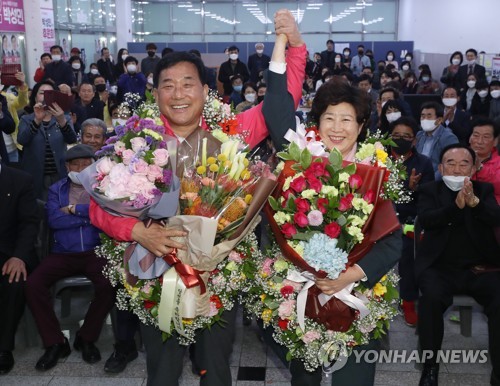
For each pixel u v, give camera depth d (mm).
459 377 3289
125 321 3379
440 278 3301
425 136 5340
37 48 12266
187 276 2082
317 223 2070
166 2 19766
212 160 2098
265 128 2531
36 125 5324
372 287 2221
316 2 19750
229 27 19938
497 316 3119
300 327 2197
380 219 2156
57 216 3576
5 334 3367
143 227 2070
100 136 4438
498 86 8875
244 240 2236
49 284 3506
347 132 2336
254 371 3354
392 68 14281
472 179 3680
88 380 3285
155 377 2277
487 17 15258
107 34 17781
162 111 2264
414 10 18312
